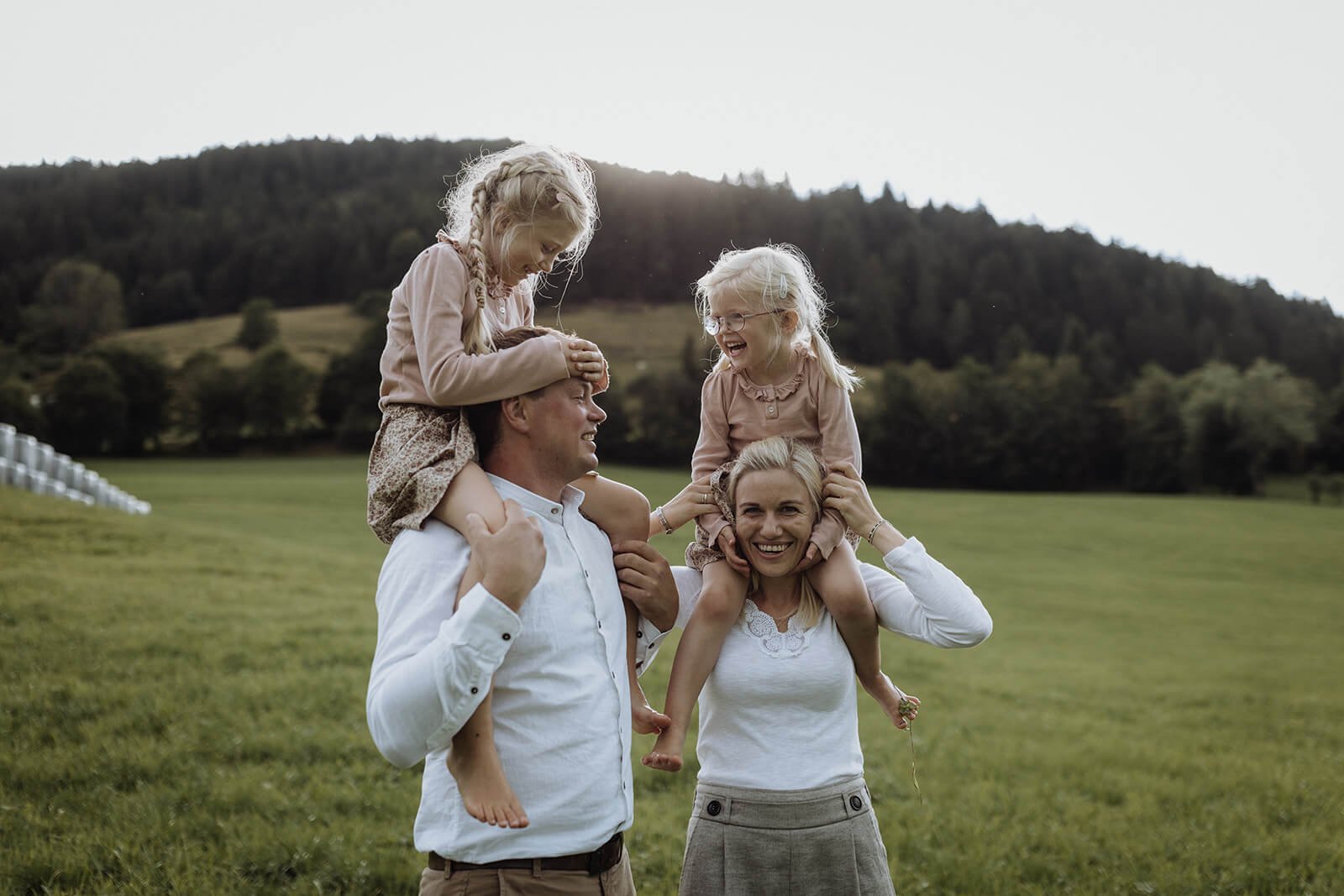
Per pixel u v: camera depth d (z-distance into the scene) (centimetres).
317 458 7362
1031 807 696
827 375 334
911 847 595
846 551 312
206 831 517
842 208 11300
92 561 1466
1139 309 10356
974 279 10612
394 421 256
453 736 220
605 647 248
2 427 2330
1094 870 567
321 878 470
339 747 691
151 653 932
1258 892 547
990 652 1705
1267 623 2450
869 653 311
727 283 330
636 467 7088
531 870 228
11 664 832
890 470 7750
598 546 266
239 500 4153
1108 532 4569
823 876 286
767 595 309
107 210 12056
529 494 249
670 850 548
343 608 1297
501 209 272
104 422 7256
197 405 7681
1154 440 7844
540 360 240
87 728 680
